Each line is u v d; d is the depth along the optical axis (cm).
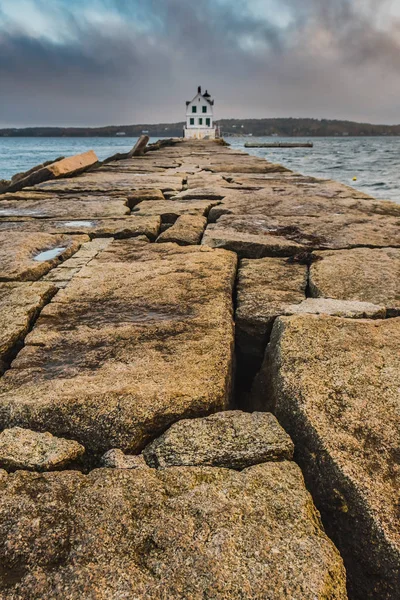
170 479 181
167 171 1309
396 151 7388
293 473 187
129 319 319
